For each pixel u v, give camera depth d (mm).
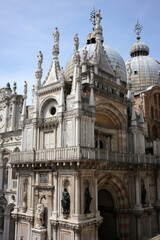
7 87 36812
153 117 43469
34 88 27578
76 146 19656
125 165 25547
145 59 54438
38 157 22672
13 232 30297
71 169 20344
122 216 26234
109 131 27297
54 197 21297
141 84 50781
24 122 26422
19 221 24266
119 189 25938
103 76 27531
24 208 23703
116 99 27250
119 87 28719
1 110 36969
